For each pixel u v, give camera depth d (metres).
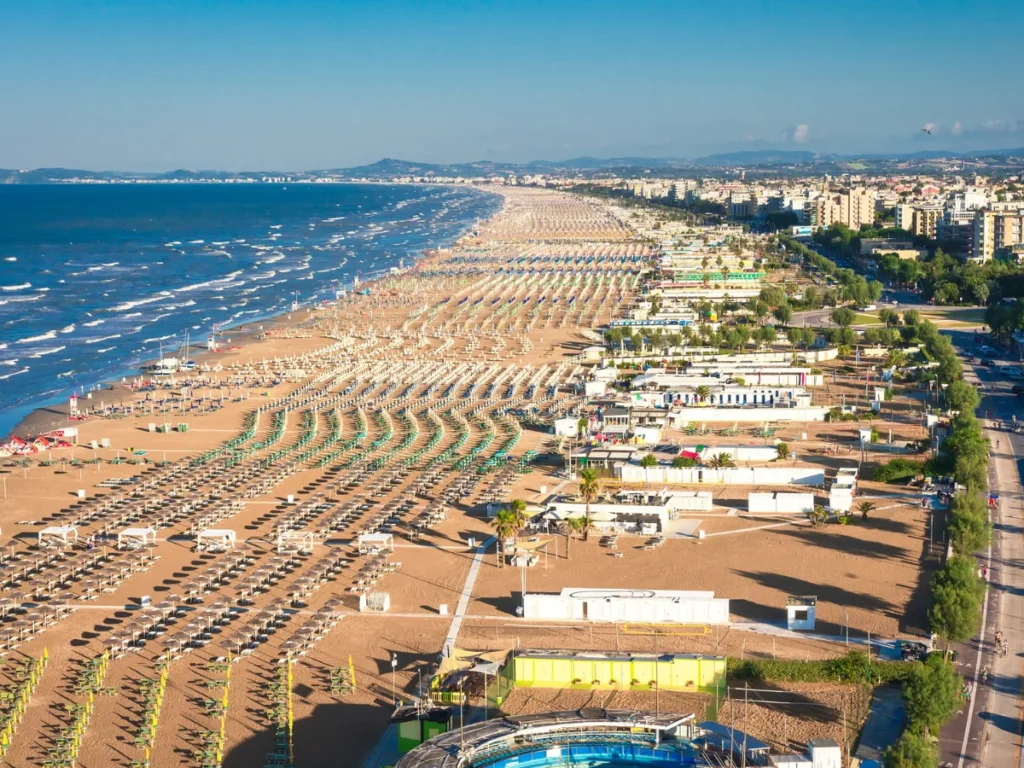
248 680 166.00
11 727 153.12
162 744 147.88
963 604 164.38
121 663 172.88
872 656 164.62
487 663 162.75
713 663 157.50
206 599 197.38
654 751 130.38
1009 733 140.75
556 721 135.38
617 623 181.25
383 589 199.25
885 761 128.25
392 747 145.38
